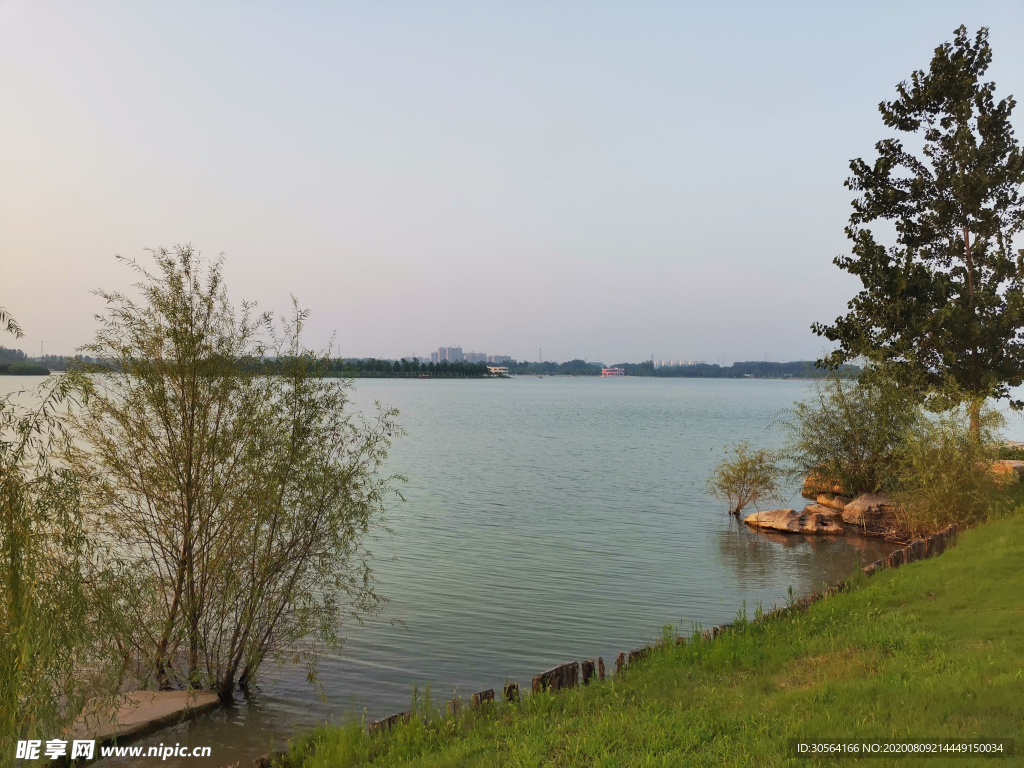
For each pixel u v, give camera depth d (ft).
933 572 67.87
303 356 60.64
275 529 57.82
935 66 132.05
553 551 104.32
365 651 64.08
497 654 63.46
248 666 57.11
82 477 52.26
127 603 46.70
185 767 43.86
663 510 141.49
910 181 136.36
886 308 129.90
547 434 331.57
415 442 288.51
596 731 38.06
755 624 58.34
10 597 33.47
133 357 55.31
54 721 39.32
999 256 125.90
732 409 593.42
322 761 39.19
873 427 128.36
